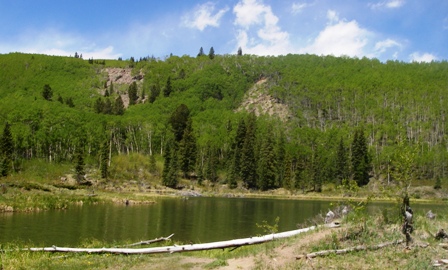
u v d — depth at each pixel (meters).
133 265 15.73
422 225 16.72
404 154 16.27
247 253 16.62
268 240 18.55
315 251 14.58
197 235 30.80
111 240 26.86
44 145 110.56
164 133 142.00
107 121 138.75
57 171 89.06
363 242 15.17
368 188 108.62
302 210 56.25
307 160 128.50
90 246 20.56
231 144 138.00
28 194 53.88
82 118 133.25
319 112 180.50
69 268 15.06
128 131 141.00
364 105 177.62
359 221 16.84
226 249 21.50
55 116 124.94
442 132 156.25
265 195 104.31
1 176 72.56
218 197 92.00
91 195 64.62
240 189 112.62
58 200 48.84
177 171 106.88
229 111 190.88
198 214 47.22
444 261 12.71
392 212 18.58
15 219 35.34
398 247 14.45
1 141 84.00
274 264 13.95
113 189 85.31
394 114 164.38
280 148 128.12
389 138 148.38
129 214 43.62
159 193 90.25
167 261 16.55
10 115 120.50
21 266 15.28
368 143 147.88
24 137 105.19
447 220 18.27
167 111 193.88
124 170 105.06
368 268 12.64
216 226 36.41
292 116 185.00
